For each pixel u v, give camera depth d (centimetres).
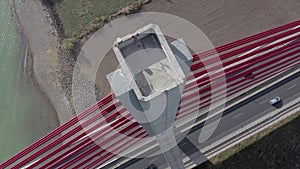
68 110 10250
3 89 10694
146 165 9356
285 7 10725
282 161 9338
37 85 10594
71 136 9531
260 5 10762
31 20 11112
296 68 9900
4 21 11275
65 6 11106
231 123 9588
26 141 10188
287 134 9481
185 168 9306
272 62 9431
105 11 10994
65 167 8869
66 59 10631
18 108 10481
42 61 10744
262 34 9000
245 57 9200
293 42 9219
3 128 10356
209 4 10850
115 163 9406
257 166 9319
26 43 10994
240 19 10694
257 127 9550
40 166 9594
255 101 9694
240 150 9400
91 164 9181
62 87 10450
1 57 10994
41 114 10356
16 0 11312
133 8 10925
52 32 10912
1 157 10094
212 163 9344
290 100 9688
